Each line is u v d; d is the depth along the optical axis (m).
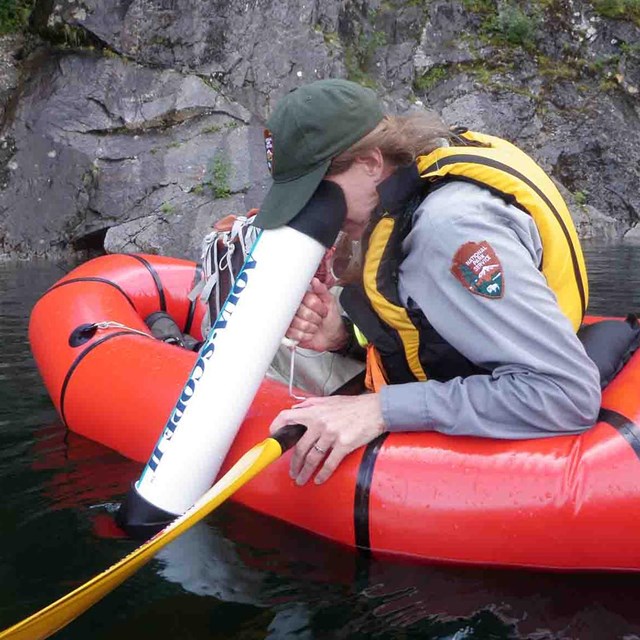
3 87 7.14
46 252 6.54
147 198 6.60
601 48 8.59
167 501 1.34
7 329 3.28
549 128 8.21
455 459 1.26
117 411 1.73
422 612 1.14
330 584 1.22
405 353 1.36
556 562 1.21
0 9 7.35
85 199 6.60
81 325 2.02
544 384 1.19
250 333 1.30
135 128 6.90
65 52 7.15
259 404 1.50
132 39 7.09
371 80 7.95
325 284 1.57
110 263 2.48
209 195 6.67
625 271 4.77
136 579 1.24
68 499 1.52
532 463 1.22
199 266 2.59
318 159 1.24
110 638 1.09
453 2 8.55
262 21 7.29
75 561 1.29
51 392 1.94
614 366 1.49
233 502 1.49
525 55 8.52
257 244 1.31
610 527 1.18
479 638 1.08
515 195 1.27
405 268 1.29
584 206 7.94
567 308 1.34
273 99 7.30
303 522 1.38
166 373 1.71
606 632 1.08
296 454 1.32
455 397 1.24
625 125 8.30
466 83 8.25
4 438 1.89
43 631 1.00
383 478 1.28
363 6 8.20
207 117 6.98
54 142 6.77
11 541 1.36
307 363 1.75
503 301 1.18
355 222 1.33
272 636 1.09
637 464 1.19
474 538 1.23
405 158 1.28
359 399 1.31
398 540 1.27
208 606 1.16
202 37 7.16
